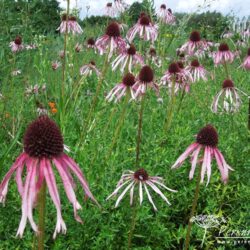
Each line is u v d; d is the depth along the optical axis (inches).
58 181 13.8
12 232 13.2
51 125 8.2
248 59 29.4
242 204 15.3
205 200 15.8
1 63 26.1
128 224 13.9
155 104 24.0
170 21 30.1
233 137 18.9
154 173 16.2
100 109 19.7
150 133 19.3
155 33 23.7
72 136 18.0
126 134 20.1
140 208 13.9
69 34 25.8
